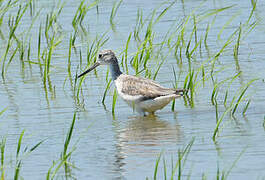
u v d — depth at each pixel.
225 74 17.30
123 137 12.73
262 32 21.16
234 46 20.06
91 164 11.17
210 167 10.51
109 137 12.80
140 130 13.20
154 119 14.13
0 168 11.20
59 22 24.64
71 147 12.28
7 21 25.42
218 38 20.67
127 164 11.03
